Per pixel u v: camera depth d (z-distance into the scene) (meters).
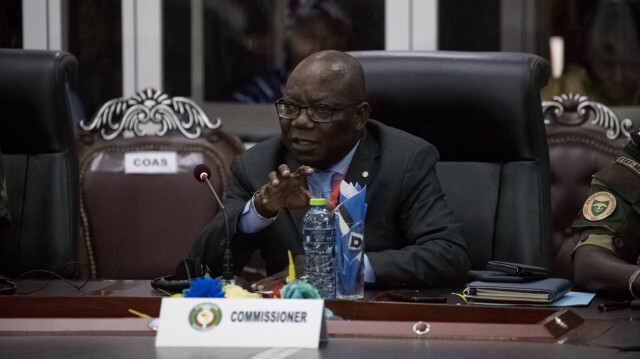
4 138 9.48
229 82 14.47
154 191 11.55
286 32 14.34
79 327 5.69
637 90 13.89
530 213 8.71
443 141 9.04
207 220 11.48
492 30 14.32
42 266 9.38
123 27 14.45
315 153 8.08
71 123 9.61
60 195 9.43
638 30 13.85
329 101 7.93
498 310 5.84
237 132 14.34
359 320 5.70
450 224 8.18
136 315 6.14
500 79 8.73
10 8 14.52
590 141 11.38
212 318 5.31
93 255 11.55
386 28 14.42
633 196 7.94
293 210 8.38
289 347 5.20
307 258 6.89
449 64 8.88
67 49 14.47
